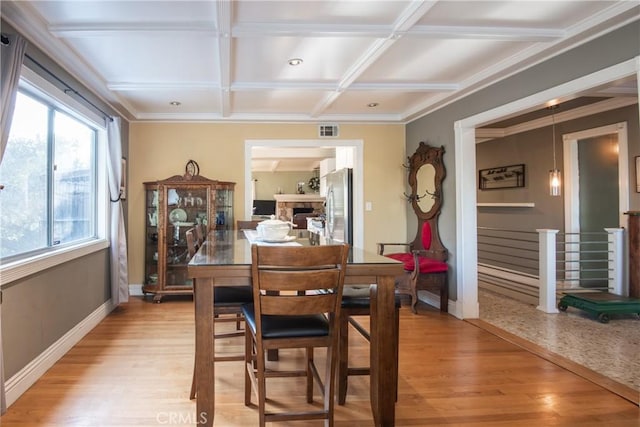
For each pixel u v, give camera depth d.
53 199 3.00
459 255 3.97
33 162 2.72
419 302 4.64
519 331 3.52
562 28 2.56
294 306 1.71
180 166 4.95
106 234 3.98
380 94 4.05
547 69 2.90
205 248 2.39
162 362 2.76
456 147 4.02
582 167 5.09
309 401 2.23
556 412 2.13
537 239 5.46
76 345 3.10
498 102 3.43
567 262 4.75
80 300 3.29
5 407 2.06
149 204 4.79
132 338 3.27
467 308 3.92
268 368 2.68
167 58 3.04
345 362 2.19
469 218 3.94
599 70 2.49
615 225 5.01
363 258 2.04
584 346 3.13
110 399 2.23
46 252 2.79
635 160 4.27
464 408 2.17
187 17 2.38
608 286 4.63
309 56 3.02
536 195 5.53
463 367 2.72
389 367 1.92
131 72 3.34
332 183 6.12
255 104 4.45
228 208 4.91
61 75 2.96
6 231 2.39
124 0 2.17
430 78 3.58
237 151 5.03
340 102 4.42
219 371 2.66
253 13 2.34
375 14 2.37
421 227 4.73
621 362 2.81
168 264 4.64
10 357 2.23
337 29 2.51
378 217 5.23
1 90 2.04
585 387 2.42
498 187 6.24
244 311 2.08
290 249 1.66
